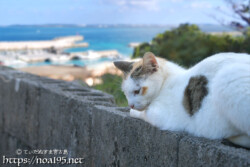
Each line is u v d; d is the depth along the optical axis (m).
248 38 4.16
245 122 1.23
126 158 1.51
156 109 1.45
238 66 1.28
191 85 1.38
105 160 1.61
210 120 1.32
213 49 4.34
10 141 2.48
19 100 2.33
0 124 2.68
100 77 4.30
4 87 2.59
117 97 2.75
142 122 1.46
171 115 1.42
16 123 2.38
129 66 1.58
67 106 1.85
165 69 1.50
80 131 1.76
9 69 3.28
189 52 4.47
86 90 2.10
